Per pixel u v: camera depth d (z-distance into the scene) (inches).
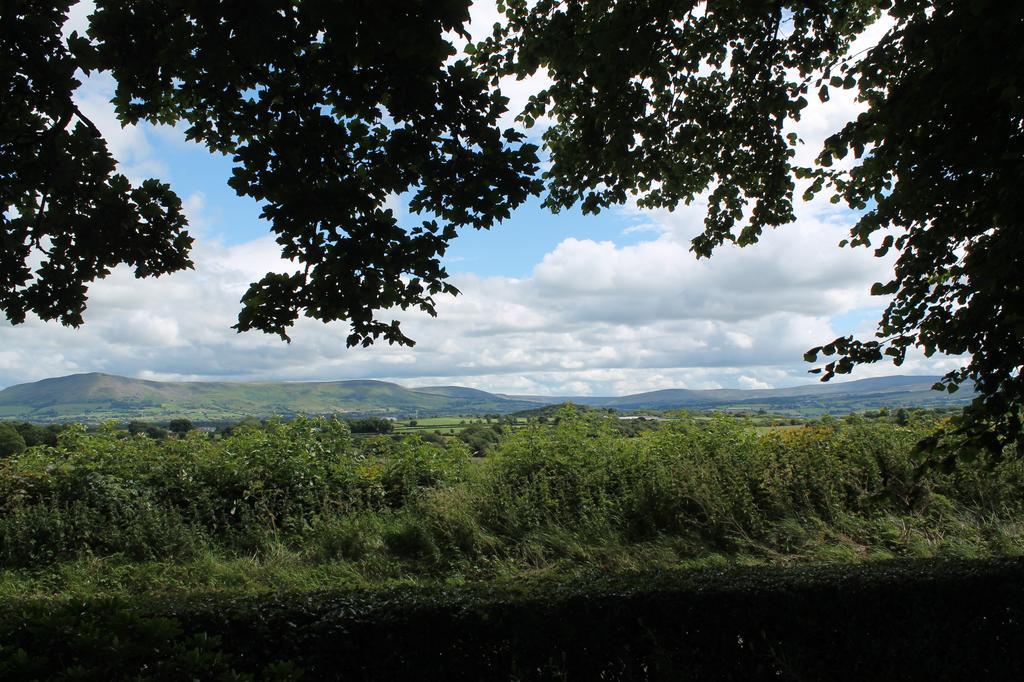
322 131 210.2
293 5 191.8
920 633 184.5
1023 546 311.7
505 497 377.7
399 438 446.0
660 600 185.6
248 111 218.8
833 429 415.5
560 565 332.8
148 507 370.0
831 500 366.3
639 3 283.3
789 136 332.5
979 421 206.5
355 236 220.1
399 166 218.8
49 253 262.5
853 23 339.3
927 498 358.0
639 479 384.5
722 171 346.3
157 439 422.3
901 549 327.3
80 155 243.4
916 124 223.6
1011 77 191.8
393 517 389.1
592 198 335.3
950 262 230.5
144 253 277.0
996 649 183.9
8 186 243.3
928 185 219.9
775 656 180.5
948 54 212.1
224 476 401.7
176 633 142.6
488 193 218.8
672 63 309.4
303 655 178.7
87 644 133.6
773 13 299.9
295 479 403.2
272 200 211.8
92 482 378.0
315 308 234.2
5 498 371.9
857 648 184.7
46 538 350.6
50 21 218.2
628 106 301.0
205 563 336.5
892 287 231.9
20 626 154.8
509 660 182.4
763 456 395.5
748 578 197.6
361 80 203.3
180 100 241.4
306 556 354.3
